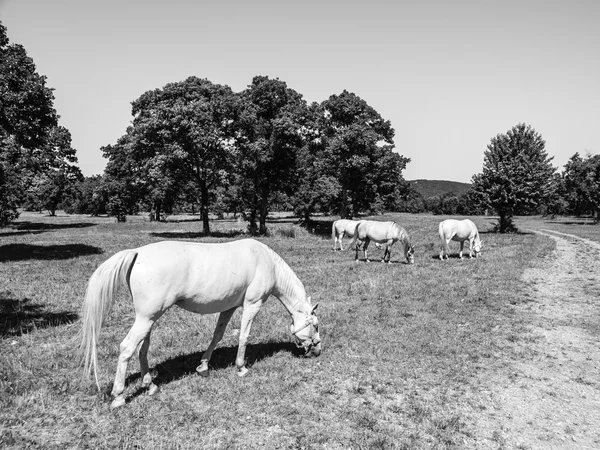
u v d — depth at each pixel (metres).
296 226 48.12
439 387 6.90
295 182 41.97
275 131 38.06
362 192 48.09
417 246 30.09
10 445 4.70
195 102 36.12
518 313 11.73
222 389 6.36
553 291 14.91
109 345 8.23
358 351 8.34
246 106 38.16
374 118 42.31
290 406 5.95
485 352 8.51
